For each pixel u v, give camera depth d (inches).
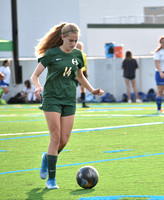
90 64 2197.3
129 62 2054.6
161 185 508.4
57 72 512.1
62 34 510.3
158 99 1417.3
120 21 3100.4
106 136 923.4
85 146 799.1
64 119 522.0
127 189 493.0
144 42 2743.6
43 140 890.1
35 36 3341.5
